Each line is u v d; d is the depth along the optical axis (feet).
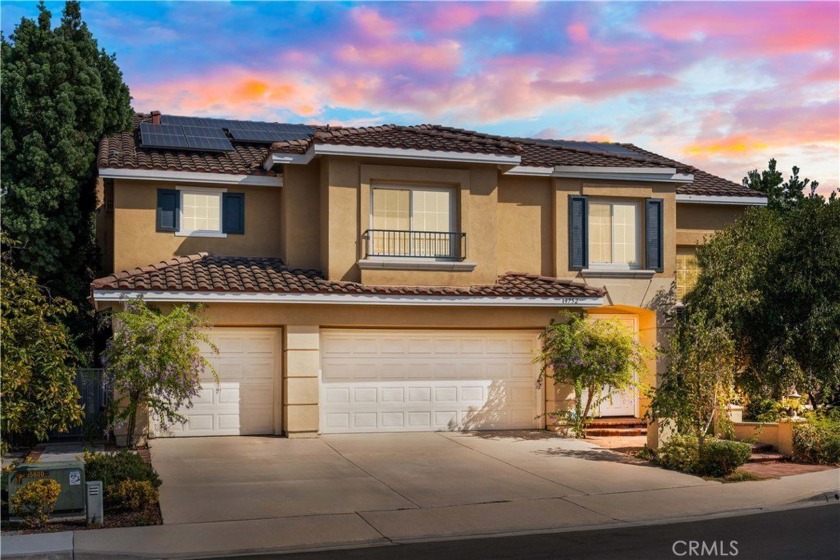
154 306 59.67
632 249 74.69
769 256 69.31
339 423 64.90
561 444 63.36
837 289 67.21
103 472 43.39
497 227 70.08
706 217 79.71
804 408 65.10
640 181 74.38
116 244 67.10
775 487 50.26
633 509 44.57
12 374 42.60
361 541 38.14
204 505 43.70
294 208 68.39
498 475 52.37
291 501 44.91
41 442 60.85
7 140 69.56
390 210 67.26
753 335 69.72
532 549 36.45
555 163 72.95
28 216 69.31
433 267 66.90
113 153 68.69
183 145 72.79
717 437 62.08
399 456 57.26
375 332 66.13
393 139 66.54
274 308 62.64
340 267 65.36
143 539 37.65
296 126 87.51
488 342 68.80
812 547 36.27
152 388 55.83
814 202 69.21
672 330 70.64
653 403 58.49
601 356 64.95
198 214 69.36
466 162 67.31
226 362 63.46
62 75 72.28
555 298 66.80
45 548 35.81
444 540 38.58
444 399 67.41
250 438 62.34
